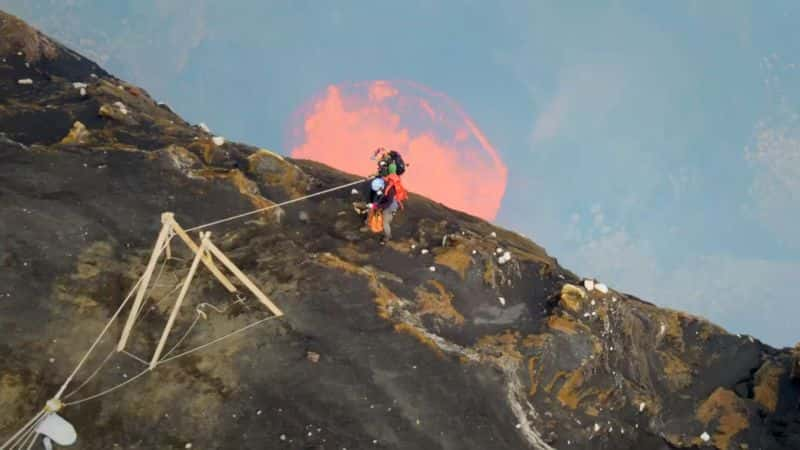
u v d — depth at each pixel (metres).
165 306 7.63
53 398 5.91
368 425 7.09
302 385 7.27
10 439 5.71
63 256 7.61
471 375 8.26
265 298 7.73
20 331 6.64
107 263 7.80
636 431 9.38
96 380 6.51
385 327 8.37
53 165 8.78
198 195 9.39
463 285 9.97
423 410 7.51
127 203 8.71
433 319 9.09
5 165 8.46
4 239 7.45
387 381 7.68
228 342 7.46
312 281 8.64
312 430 6.84
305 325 8.02
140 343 7.10
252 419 6.73
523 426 8.05
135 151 9.66
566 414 8.76
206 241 7.01
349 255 9.76
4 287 6.96
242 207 9.55
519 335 9.38
